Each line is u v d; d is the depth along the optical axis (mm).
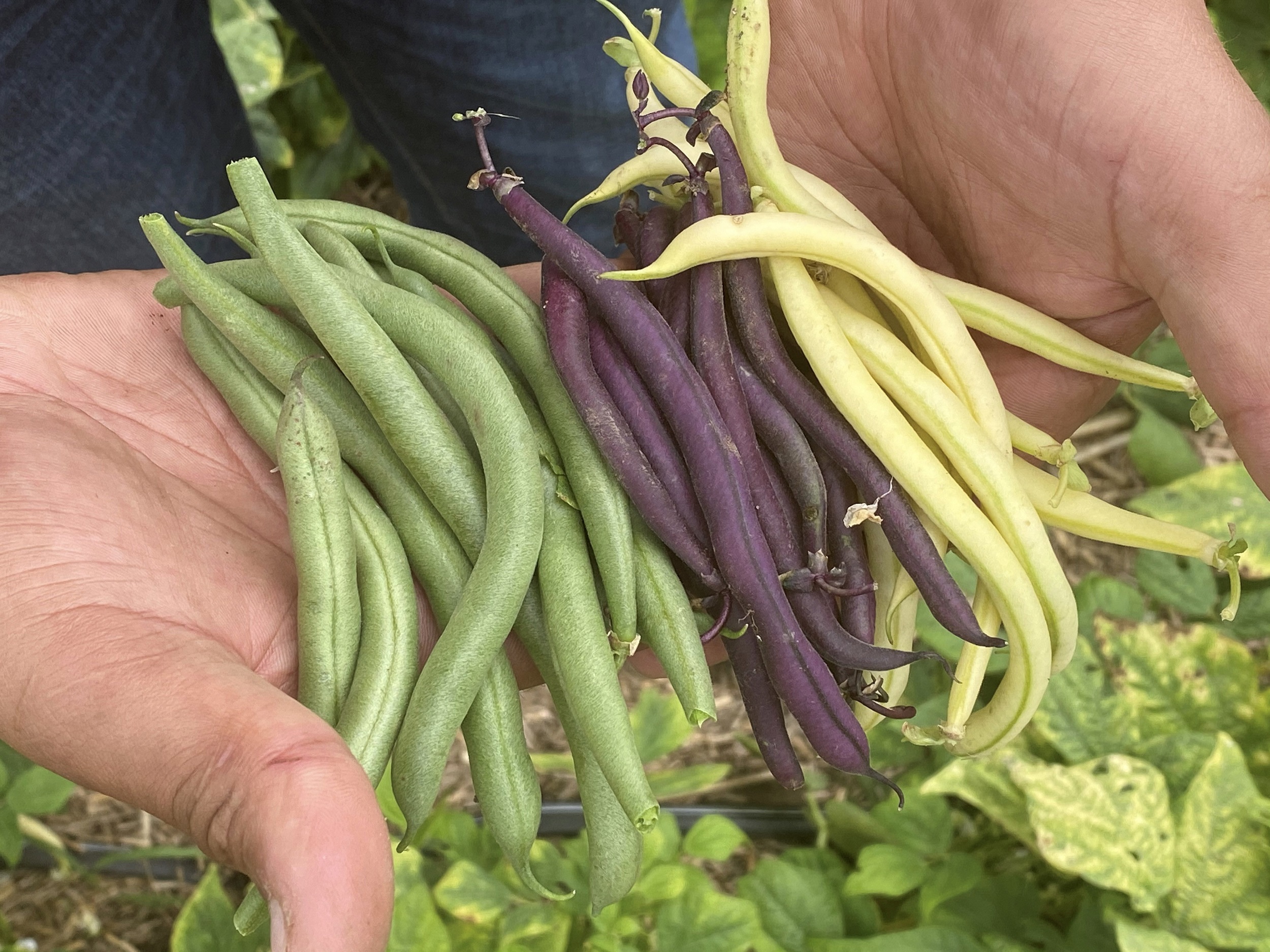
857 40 358
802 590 275
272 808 211
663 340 272
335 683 262
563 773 604
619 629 266
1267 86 667
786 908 474
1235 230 296
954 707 295
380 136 563
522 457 263
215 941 472
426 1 467
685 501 274
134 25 431
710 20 712
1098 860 437
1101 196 318
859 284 308
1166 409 657
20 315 307
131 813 585
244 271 295
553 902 461
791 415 286
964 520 275
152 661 231
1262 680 558
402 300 278
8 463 257
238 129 521
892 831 489
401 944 436
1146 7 302
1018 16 311
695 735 612
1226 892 439
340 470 261
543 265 292
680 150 288
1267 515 542
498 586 257
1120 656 503
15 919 555
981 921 471
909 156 375
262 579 285
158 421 311
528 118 514
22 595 240
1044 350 321
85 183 443
